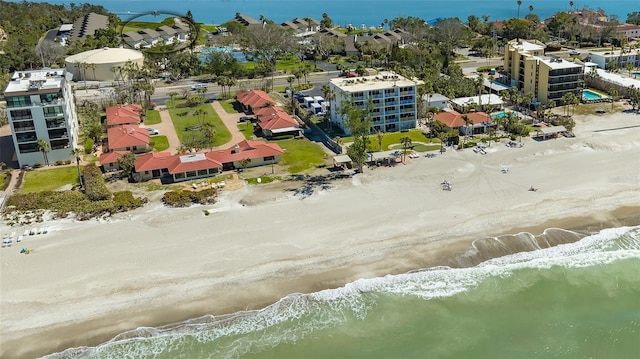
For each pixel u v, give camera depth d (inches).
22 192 4808.1
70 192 4712.1
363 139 5039.4
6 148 6023.6
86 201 4530.0
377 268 3565.5
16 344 2967.5
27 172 5295.3
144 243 3890.3
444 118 6166.3
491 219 4099.4
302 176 5044.3
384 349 2982.3
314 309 3248.0
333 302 3294.8
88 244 3892.7
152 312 3198.8
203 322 3134.8
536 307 3253.0
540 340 3034.0
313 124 6614.2
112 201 4495.6
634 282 3425.2
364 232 3969.0
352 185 4785.9
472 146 5610.2
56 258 3725.4
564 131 5816.9
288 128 6274.6
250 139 6210.6
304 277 3486.7
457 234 3914.9
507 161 5187.0
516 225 4013.3
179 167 4995.1
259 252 3747.5
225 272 3538.4
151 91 7780.5
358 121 5162.4
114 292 3358.8
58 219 4286.4
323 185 4808.1
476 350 2972.4
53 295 3341.5
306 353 2950.3
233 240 3905.0
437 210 4259.4
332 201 4475.9
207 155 5251.0
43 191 4783.5
